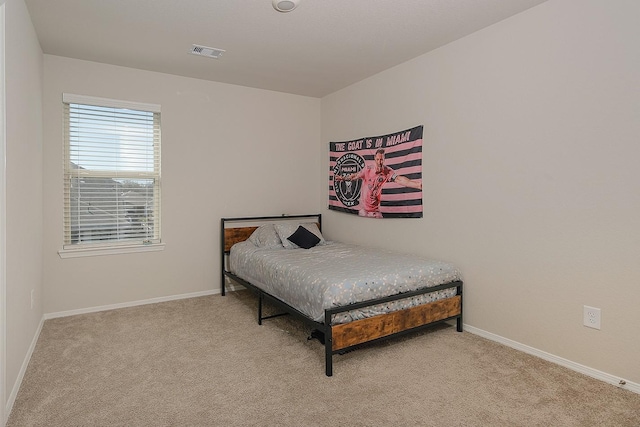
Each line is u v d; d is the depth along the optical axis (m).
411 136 3.52
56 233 3.42
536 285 2.57
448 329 3.11
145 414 1.90
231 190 4.34
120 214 3.76
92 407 1.96
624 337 2.15
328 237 4.83
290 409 1.95
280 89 4.51
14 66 2.10
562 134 2.40
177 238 4.02
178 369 2.39
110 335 2.97
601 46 2.20
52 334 2.99
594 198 2.26
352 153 4.33
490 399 2.04
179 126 3.99
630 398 2.04
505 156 2.74
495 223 2.82
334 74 3.95
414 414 1.90
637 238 2.09
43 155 3.32
